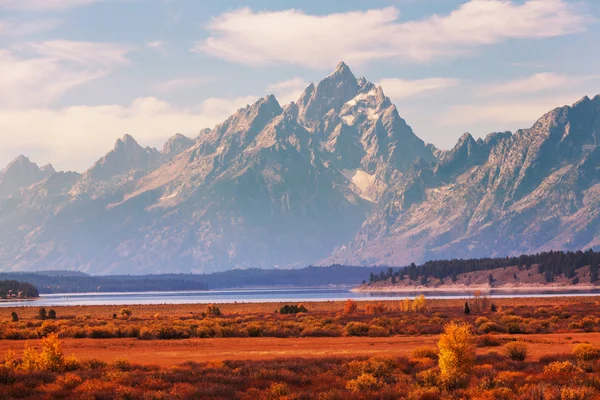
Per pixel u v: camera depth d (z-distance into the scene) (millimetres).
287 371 98312
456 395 81312
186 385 86500
